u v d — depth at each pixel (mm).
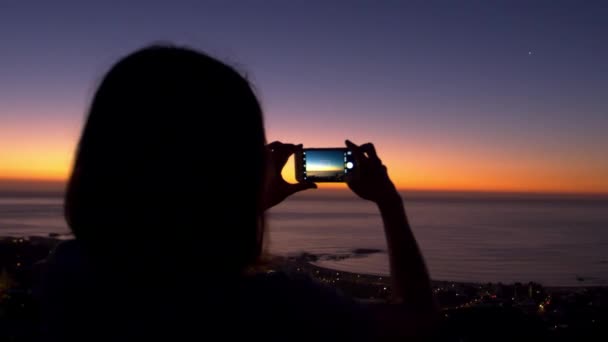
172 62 1097
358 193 1386
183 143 1021
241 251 1057
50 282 1140
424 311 1163
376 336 1072
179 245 1010
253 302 1035
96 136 1066
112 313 1059
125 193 1017
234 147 1056
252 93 1151
